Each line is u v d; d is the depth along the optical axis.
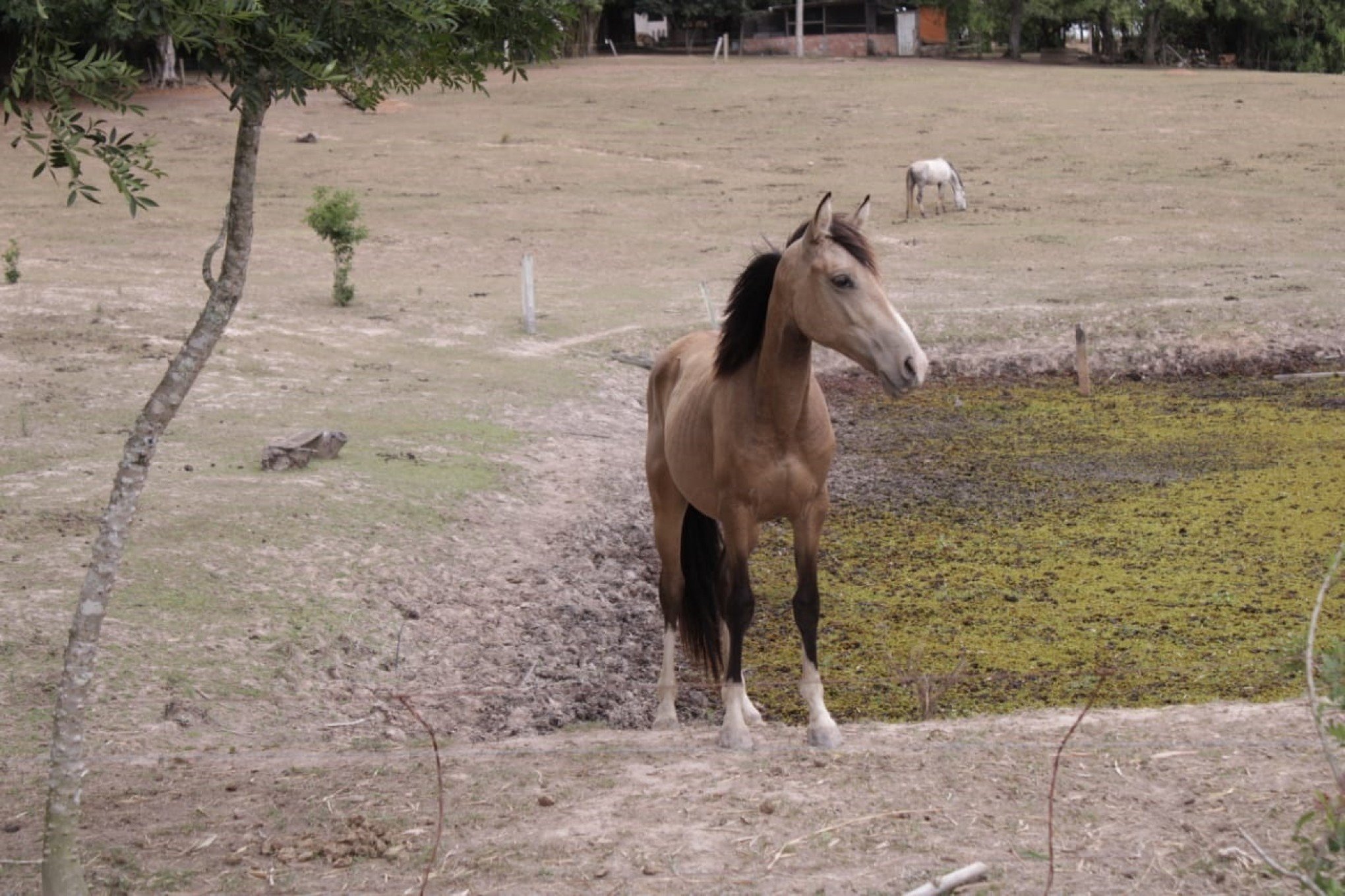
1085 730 6.23
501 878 4.82
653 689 8.41
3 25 4.24
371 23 4.48
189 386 4.52
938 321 21.02
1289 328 20.12
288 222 30.08
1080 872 4.68
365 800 5.66
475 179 35.97
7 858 5.21
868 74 55.62
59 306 19.55
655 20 75.50
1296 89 47.44
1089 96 47.88
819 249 5.59
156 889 4.87
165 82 51.28
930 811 5.22
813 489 6.10
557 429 15.33
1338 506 12.30
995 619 9.57
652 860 4.89
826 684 8.43
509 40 5.54
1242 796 5.24
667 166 37.69
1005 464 14.69
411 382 16.88
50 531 10.15
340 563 9.83
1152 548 11.26
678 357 7.12
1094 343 20.09
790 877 4.72
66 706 4.46
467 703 7.91
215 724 7.21
